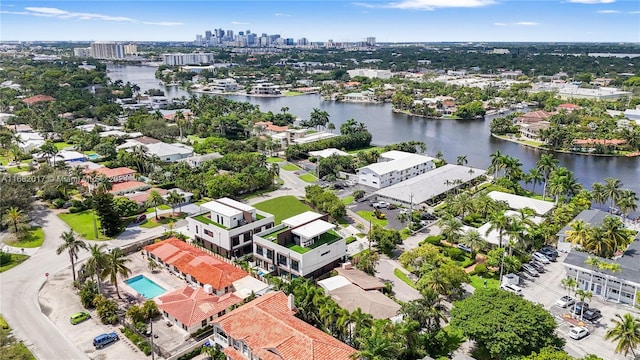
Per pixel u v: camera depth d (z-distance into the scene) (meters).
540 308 90.00
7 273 120.75
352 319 89.62
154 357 89.25
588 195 166.25
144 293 114.62
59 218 158.38
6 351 84.31
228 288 112.12
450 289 106.25
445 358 86.69
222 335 90.81
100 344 92.44
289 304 96.00
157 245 132.00
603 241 119.38
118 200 162.25
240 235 132.25
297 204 178.00
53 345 92.44
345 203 178.62
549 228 135.62
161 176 197.50
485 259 130.88
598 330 98.44
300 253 115.81
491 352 82.69
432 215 163.25
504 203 157.88
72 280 118.38
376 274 122.81
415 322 85.62
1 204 145.50
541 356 77.69
